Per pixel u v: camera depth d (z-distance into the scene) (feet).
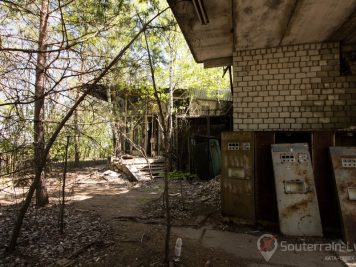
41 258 10.38
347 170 12.67
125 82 25.84
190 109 43.88
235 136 15.15
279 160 13.76
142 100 38.93
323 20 13.41
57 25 15.60
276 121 17.16
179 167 35.14
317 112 16.43
